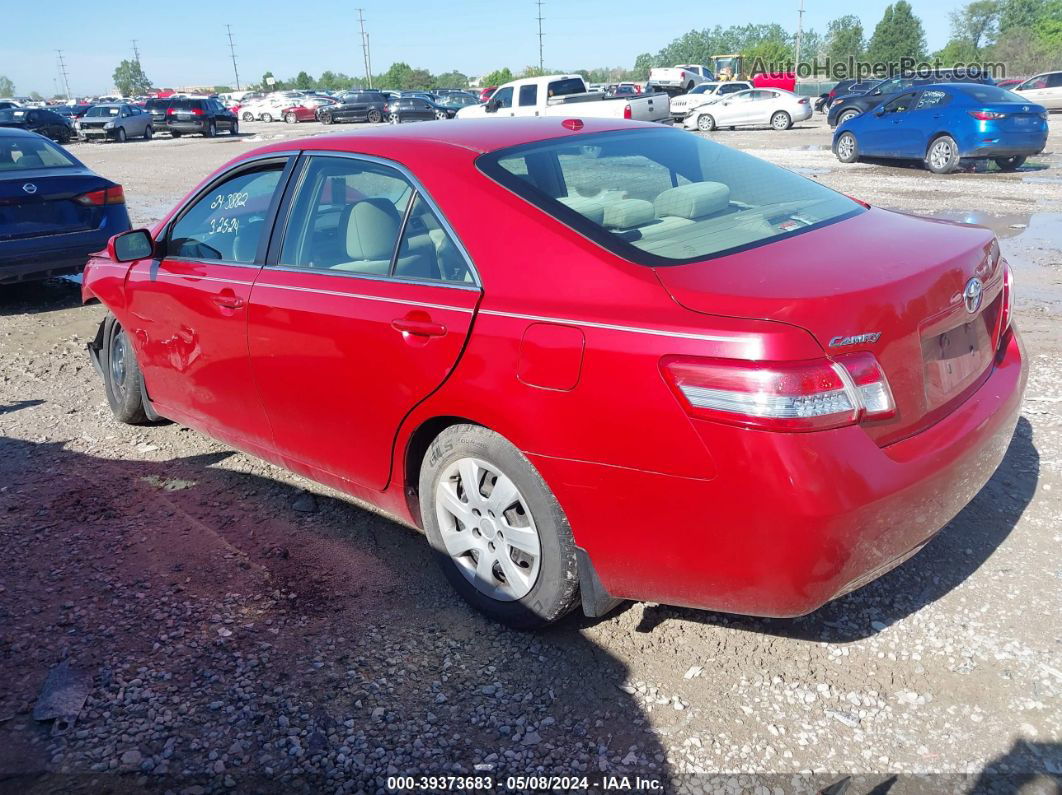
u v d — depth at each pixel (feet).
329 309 10.95
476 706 9.10
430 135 11.32
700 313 7.95
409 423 10.30
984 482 9.75
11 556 12.29
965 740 8.34
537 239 9.29
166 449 15.96
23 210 25.11
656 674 9.45
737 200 10.68
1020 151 47.44
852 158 54.90
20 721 9.06
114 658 10.00
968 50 273.13
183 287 13.43
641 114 75.41
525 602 9.87
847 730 8.54
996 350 10.33
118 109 120.26
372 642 10.20
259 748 8.61
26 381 20.15
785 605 8.04
